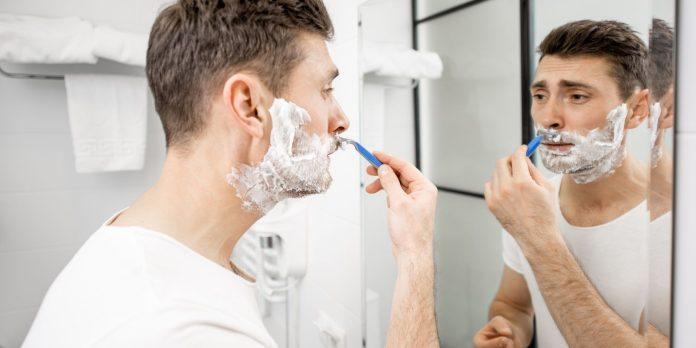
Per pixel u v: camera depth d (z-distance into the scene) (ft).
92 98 4.28
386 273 2.79
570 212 1.68
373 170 2.42
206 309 1.44
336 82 3.37
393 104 2.65
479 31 2.03
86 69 4.31
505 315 2.01
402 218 2.05
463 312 2.27
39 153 4.65
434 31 2.30
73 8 4.69
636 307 1.52
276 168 1.75
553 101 1.70
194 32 1.60
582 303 1.68
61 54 3.92
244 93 1.63
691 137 1.41
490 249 2.07
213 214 1.75
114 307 1.33
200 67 1.61
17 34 3.78
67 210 4.81
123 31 4.27
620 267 1.55
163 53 1.65
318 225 3.82
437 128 2.33
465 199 2.19
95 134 4.30
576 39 1.60
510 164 1.92
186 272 1.53
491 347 2.10
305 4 1.72
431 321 1.99
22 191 4.59
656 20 1.40
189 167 1.69
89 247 1.57
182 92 1.65
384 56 2.69
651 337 1.49
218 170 1.70
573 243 1.69
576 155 1.64
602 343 1.62
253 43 1.62
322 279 3.76
